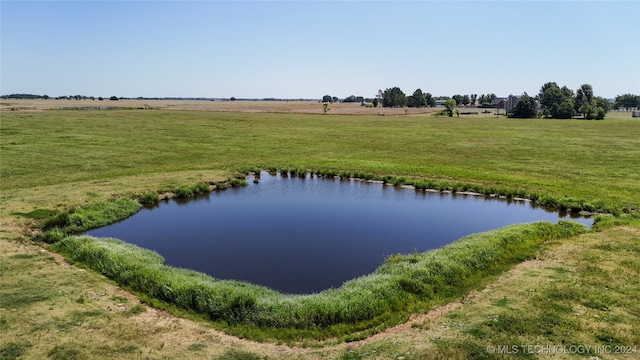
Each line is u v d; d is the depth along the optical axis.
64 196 22.12
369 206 24.53
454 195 27.14
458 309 11.30
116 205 21.98
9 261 13.79
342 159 37.88
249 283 13.67
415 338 9.81
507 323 10.21
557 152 42.16
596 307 11.05
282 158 38.44
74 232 18.56
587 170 32.66
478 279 13.45
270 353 9.43
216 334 10.23
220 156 39.03
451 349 9.09
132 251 15.30
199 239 18.58
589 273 13.34
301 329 10.55
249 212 23.02
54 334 9.62
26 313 10.48
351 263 16.06
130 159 35.78
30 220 18.33
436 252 15.22
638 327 9.97
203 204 24.48
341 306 11.15
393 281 12.59
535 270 13.84
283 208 23.92
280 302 11.41
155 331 10.11
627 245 16.03
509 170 33.00
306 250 17.42
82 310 10.87
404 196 26.88
